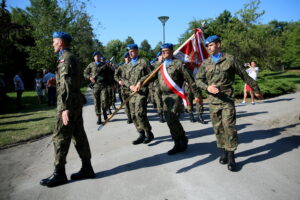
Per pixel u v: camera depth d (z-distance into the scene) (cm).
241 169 340
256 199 267
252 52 1594
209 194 282
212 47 350
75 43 2089
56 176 319
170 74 404
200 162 373
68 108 296
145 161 391
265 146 422
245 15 1633
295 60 4281
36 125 700
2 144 521
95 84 696
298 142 432
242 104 873
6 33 1383
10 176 365
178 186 304
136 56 514
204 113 768
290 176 313
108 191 302
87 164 336
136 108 466
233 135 339
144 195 288
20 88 1161
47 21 1989
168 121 408
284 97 940
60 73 295
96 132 604
